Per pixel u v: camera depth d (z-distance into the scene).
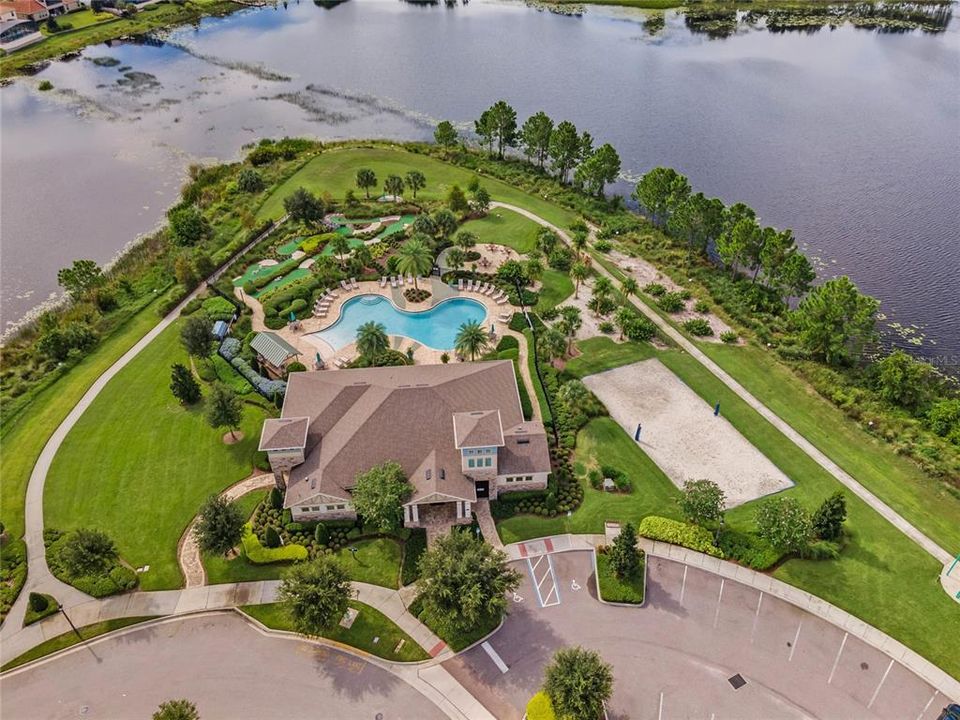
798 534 62.38
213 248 118.12
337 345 95.06
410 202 132.62
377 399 73.69
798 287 100.69
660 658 57.56
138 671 57.38
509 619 60.88
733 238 106.62
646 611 61.50
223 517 62.03
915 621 60.09
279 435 69.69
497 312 102.00
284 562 65.75
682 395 87.25
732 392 88.00
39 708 54.94
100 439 79.88
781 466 76.50
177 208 132.75
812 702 54.34
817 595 62.53
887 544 67.12
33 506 71.44
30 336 101.06
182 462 76.81
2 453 78.00
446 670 57.06
